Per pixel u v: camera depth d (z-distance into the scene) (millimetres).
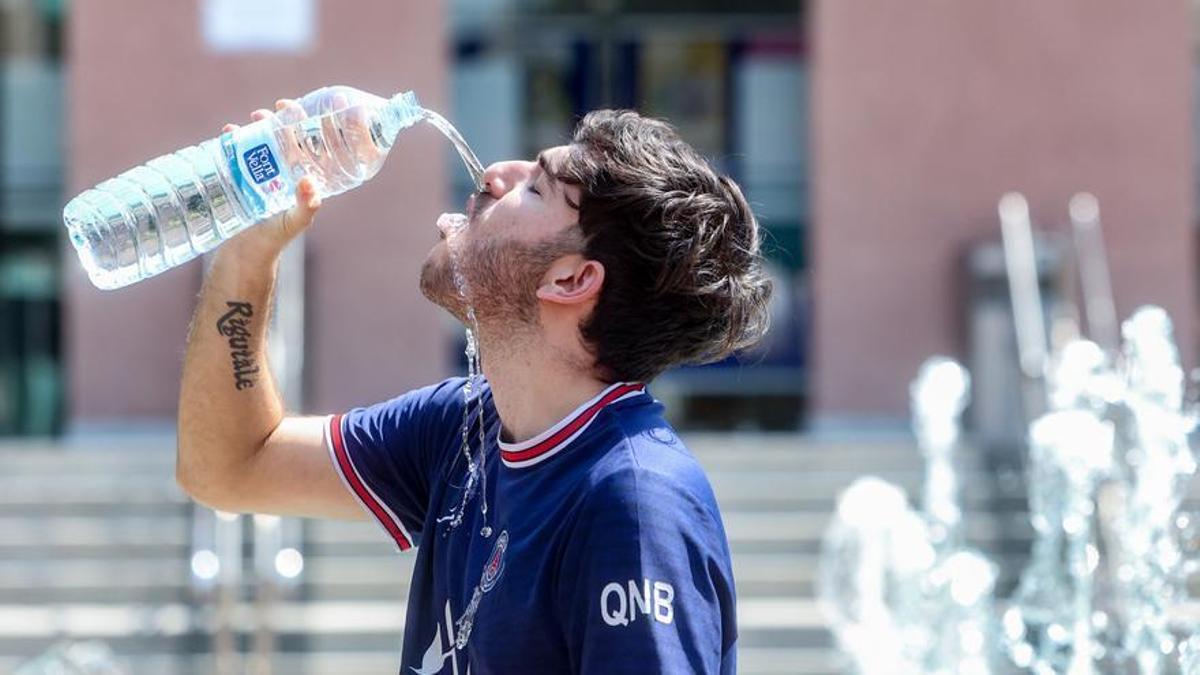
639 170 2092
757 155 11508
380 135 2301
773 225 11469
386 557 8305
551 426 2109
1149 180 10703
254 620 7578
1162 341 3447
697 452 9320
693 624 1895
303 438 2396
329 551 8328
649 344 2109
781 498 8914
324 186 2312
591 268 2092
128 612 8047
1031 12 10711
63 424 11336
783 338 11383
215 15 10562
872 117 10750
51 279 11320
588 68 11469
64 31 11297
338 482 2377
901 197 10727
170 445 10156
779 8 11492
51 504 8727
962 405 10391
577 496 1978
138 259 2301
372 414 2410
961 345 10633
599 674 1876
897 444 9305
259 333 2367
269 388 2396
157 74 10562
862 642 6074
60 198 11266
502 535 2037
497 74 11430
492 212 2146
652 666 1859
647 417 2068
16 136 11289
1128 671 3260
